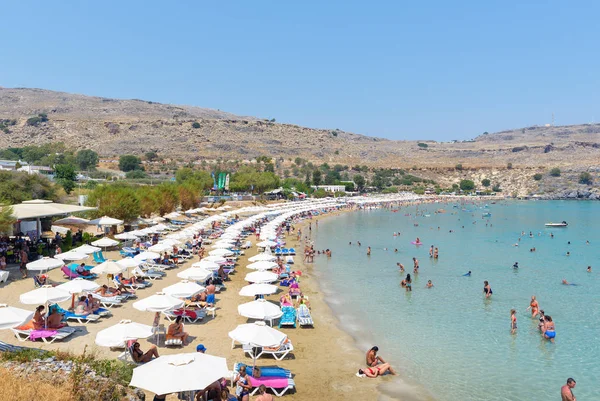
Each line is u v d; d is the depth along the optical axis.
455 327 24.53
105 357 16.84
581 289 33.66
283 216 69.62
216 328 21.89
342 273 38.81
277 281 33.31
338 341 21.84
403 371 18.69
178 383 10.98
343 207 124.56
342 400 15.90
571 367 19.50
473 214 111.19
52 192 57.34
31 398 11.08
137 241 44.59
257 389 14.16
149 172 164.75
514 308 28.36
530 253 51.56
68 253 29.27
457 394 16.84
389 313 26.98
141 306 18.94
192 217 73.31
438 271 40.28
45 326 18.81
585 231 75.62
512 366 19.50
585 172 199.12
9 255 31.03
